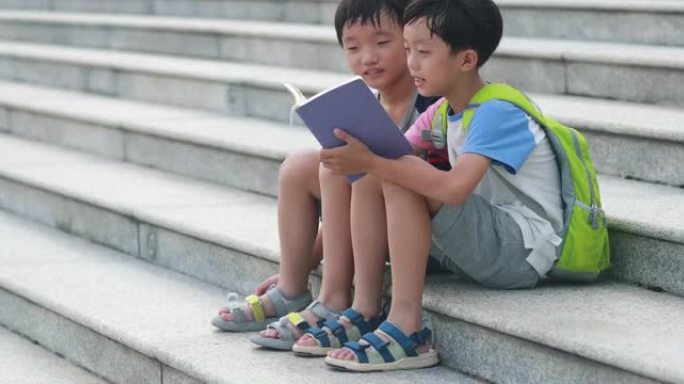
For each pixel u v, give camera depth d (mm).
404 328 10609
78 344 13172
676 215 11352
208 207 15062
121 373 12414
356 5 11359
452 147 10906
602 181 13359
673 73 14867
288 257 11773
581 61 15898
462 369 10680
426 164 10242
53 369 13141
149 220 14750
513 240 10750
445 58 10477
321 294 11281
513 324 10062
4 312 14688
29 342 14133
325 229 11180
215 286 13820
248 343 11555
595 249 10961
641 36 17141
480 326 10445
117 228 15555
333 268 11203
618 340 9578
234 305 11891
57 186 16641
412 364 10656
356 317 10867
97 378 12828
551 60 16266
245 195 15875
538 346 9969
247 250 13086
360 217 10734
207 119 18562
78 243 16094
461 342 10664
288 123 18031
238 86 18938
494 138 10367
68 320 13297
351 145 10203
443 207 10422
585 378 9617
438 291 11047
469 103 10727
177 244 14414
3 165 18328
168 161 17594
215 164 16641
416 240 10398
